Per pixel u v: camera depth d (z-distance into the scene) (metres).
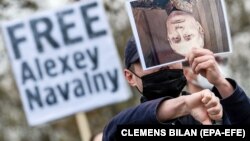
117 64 9.52
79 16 9.69
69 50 9.63
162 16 3.55
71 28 9.69
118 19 16.48
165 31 3.55
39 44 9.77
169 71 3.66
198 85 3.69
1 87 17.23
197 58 3.42
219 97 3.62
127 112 3.47
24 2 15.98
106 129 3.57
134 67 3.72
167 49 3.54
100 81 9.52
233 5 16.25
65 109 9.59
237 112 3.54
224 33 3.56
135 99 16.27
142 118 3.39
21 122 17.53
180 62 3.62
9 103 17.42
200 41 3.56
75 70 9.61
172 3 3.55
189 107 3.30
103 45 9.61
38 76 9.68
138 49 3.54
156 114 3.35
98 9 9.73
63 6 9.80
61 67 9.64
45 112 9.63
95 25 9.70
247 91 5.97
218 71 3.45
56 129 17.22
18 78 9.74
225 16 3.57
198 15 3.56
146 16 3.54
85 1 9.73
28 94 9.70
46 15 9.80
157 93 3.67
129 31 16.36
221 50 3.57
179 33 3.55
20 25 9.85
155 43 3.54
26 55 9.78
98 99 9.52
